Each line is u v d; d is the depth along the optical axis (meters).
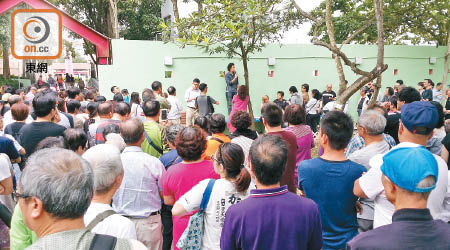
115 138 3.12
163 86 10.58
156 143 4.21
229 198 2.35
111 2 16.53
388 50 12.42
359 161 2.83
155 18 13.26
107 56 10.33
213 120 3.78
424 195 1.46
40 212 1.28
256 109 11.46
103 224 1.86
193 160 2.81
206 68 10.86
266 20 7.63
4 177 2.94
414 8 11.01
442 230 1.44
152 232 2.87
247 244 1.90
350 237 2.46
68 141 3.00
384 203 2.26
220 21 6.59
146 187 2.86
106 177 1.94
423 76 12.91
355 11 12.09
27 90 10.98
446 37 13.13
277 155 1.92
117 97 6.60
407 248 1.39
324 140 2.56
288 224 1.88
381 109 4.20
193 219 2.37
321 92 11.98
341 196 2.42
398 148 1.55
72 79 19.89
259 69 11.38
